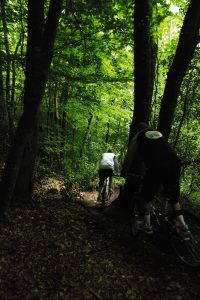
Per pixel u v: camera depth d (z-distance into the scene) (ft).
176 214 15.14
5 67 32.65
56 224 20.62
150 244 18.69
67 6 24.93
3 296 12.39
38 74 18.89
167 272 15.42
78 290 13.32
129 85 47.29
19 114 41.70
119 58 37.50
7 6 31.27
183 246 16.05
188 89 33.22
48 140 41.83
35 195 27.71
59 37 33.53
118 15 30.63
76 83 38.42
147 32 22.86
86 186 37.83
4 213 19.48
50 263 15.34
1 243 16.76
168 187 15.62
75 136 57.82
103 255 16.78
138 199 18.84
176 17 32.73
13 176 19.38
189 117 35.24
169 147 16.25
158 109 35.73
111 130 67.51
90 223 21.77
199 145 35.40
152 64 25.68
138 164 23.76
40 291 12.99
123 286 13.88
